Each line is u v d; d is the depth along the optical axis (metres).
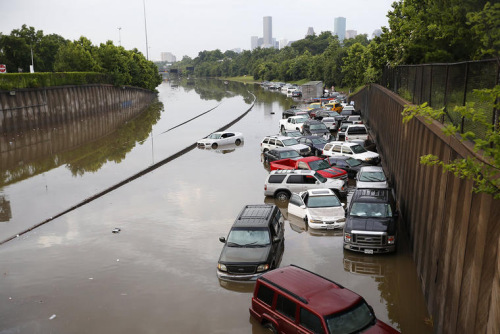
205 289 13.65
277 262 15.06
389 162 25.66
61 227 19.86
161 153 37.28
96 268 15.38
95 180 28.66
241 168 30.89
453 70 11.68
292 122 45.62
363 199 16.75
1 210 22.86
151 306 12.67
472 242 8.31
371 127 42.25
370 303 12.44
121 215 21.25
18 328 11.71
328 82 113.38
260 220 15.38
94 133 53.34
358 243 15.40
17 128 49.81
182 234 18.41
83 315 12.29
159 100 117.38
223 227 19.08
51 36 115.31
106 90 77.75
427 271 12.05
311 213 18.64
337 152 28.97
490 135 6.67
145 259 16.03
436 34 20.86
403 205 18.28
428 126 12.84
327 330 9.15
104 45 86.69
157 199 23.80
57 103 58.91
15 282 14.50
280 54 191.38
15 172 32.31
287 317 10.16
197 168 31.42
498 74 8.34
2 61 74.31
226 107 84.56
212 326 11.47
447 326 9.48
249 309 11.88
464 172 7.09
